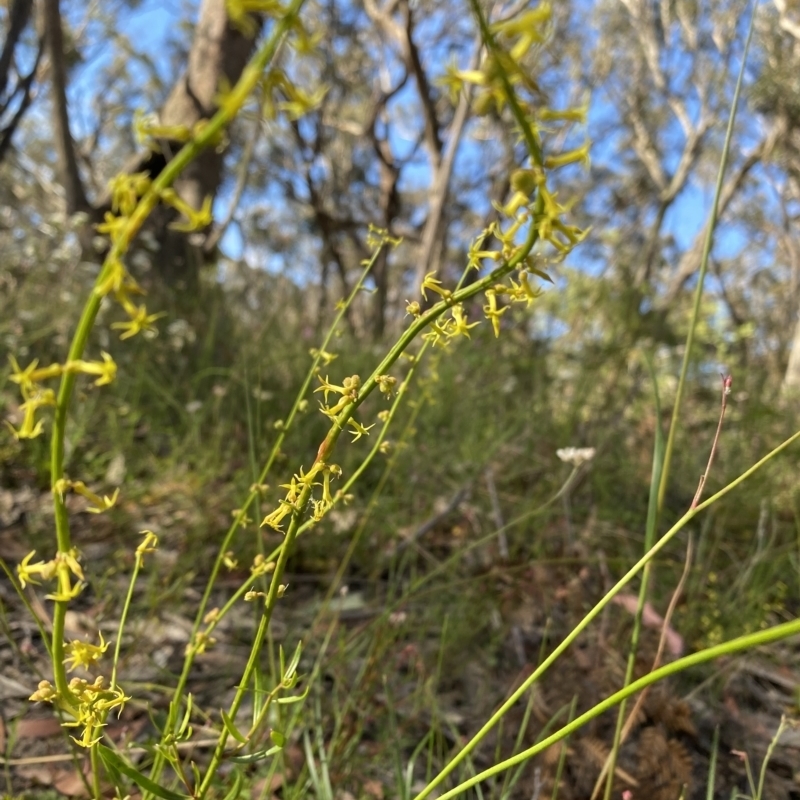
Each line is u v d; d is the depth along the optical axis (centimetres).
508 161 609
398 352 62
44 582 165
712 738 140
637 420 289
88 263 348
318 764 117
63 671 55
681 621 164
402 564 167
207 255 419
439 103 959
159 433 244
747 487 243
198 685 138
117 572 173
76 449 222
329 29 933
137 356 275
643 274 420
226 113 34
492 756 127
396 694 141
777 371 481
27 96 438
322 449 65
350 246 1093
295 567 189
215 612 85
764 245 1580
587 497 232
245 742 71
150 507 204
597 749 116
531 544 192
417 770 125
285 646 150
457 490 215
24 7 410
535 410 283
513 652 157
